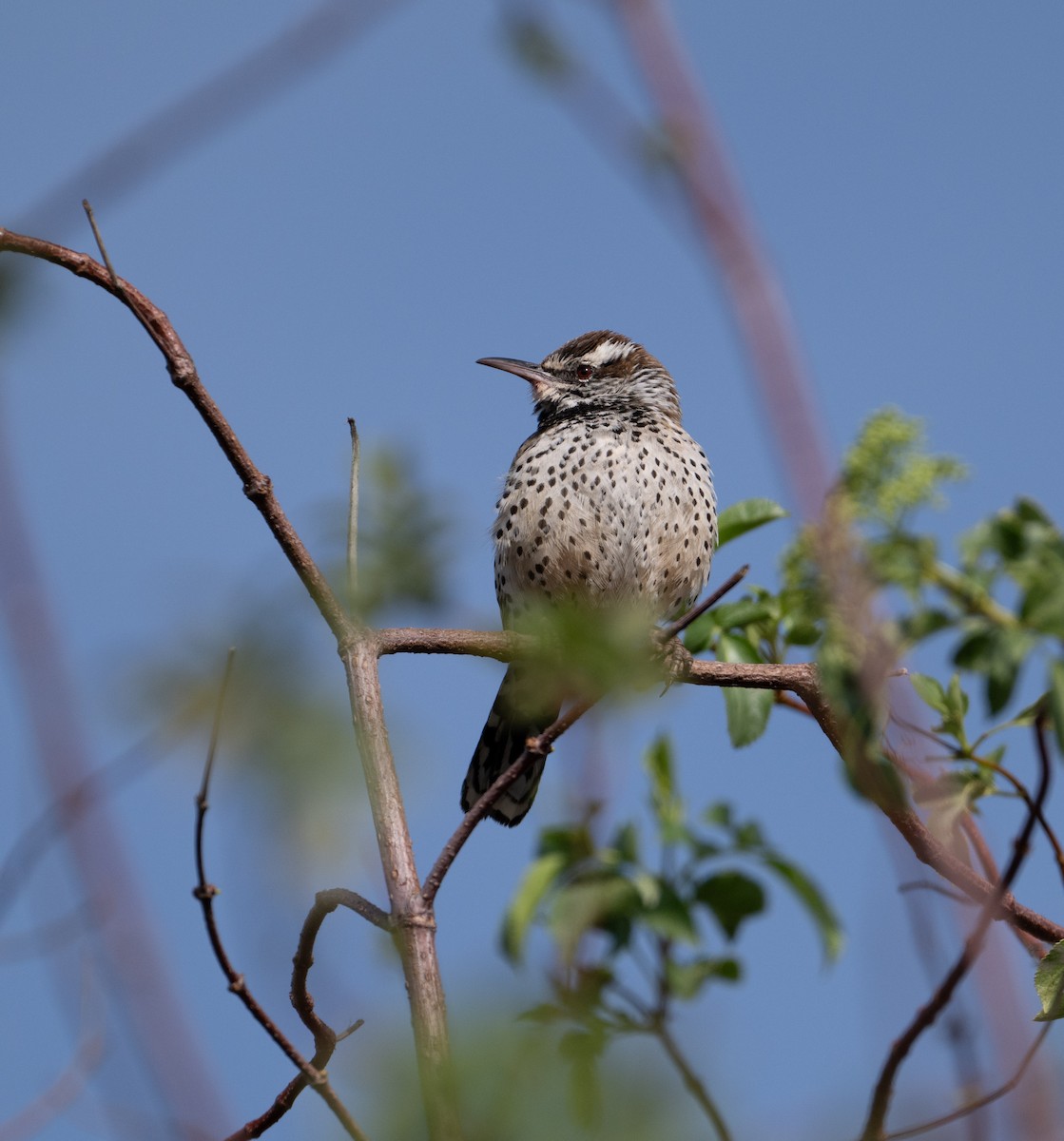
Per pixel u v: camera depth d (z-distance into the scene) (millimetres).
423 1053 3291
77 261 5746
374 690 5156
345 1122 3975
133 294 5785
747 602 8234
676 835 8898
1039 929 6137
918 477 4531
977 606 5258
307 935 5160
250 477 5648
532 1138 3074
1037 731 5461
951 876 6004
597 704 3959
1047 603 5227
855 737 5406
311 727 4207
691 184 4535
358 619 4812
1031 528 5324
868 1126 5223
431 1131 3150
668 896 8453
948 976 4883
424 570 4844
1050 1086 4250
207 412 5668
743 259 4395
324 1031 5363
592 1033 6723
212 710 4207
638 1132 3100
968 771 6703
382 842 4941
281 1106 5406
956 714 6738
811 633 8070
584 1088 3139
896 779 5930
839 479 4516
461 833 5035
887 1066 5152
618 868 8719
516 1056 3148
